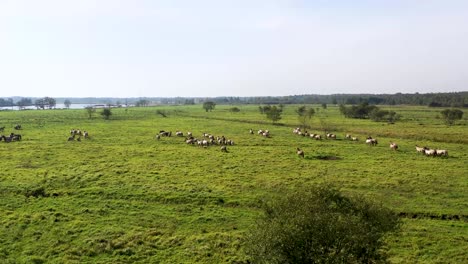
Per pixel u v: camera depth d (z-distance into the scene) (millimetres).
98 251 30953
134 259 30062
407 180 51125
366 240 23547
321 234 22906
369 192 46250
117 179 49875
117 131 103188
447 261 29922
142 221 37062
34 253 30406
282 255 22969
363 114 164000
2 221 35938
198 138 90938
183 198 43188
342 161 64188
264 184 48750
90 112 155250
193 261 29828
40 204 41000
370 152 73188
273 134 100438
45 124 121000
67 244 31922
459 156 69500
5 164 57969
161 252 31156
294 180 50812
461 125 126000
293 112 199500
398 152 73562
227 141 82062
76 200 42375
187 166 58812
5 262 28688
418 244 32844
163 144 80938
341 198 28078
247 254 27828
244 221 37344
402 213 39812
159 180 49969
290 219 23750
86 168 55438
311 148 77438
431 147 80438
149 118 154875
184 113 191250
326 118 156250
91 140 84625
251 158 65812
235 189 46688
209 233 34500
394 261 29859
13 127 110125
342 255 22422
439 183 49906
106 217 37719
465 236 34406
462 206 41531
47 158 62750
